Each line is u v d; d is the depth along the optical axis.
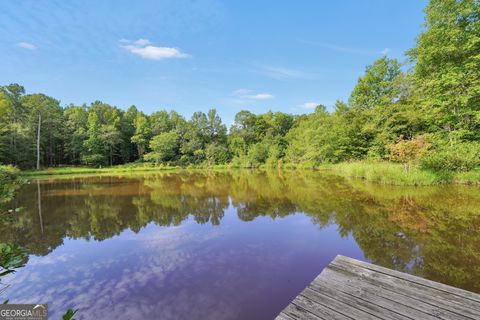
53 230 6.15
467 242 4.60
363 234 5.26
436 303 2.29
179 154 42.66
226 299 3.07
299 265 4.00
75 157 36.94
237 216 7.26
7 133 25.14
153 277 3.70
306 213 7.25
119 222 6.82
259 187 13.01
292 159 30.53
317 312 2.24
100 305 3.00
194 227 6.27
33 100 29.19
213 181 16.81
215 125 47.53
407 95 17.95
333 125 23.89
